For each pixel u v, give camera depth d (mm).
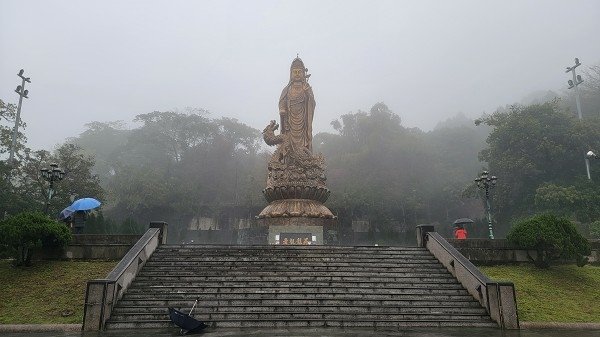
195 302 13977
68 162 40938
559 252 18641
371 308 14336
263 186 57219
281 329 12766
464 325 13539
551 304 15836
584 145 42344
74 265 18562
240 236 30188
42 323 13742
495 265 19969
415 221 58812
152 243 17953
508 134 45594
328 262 17562
